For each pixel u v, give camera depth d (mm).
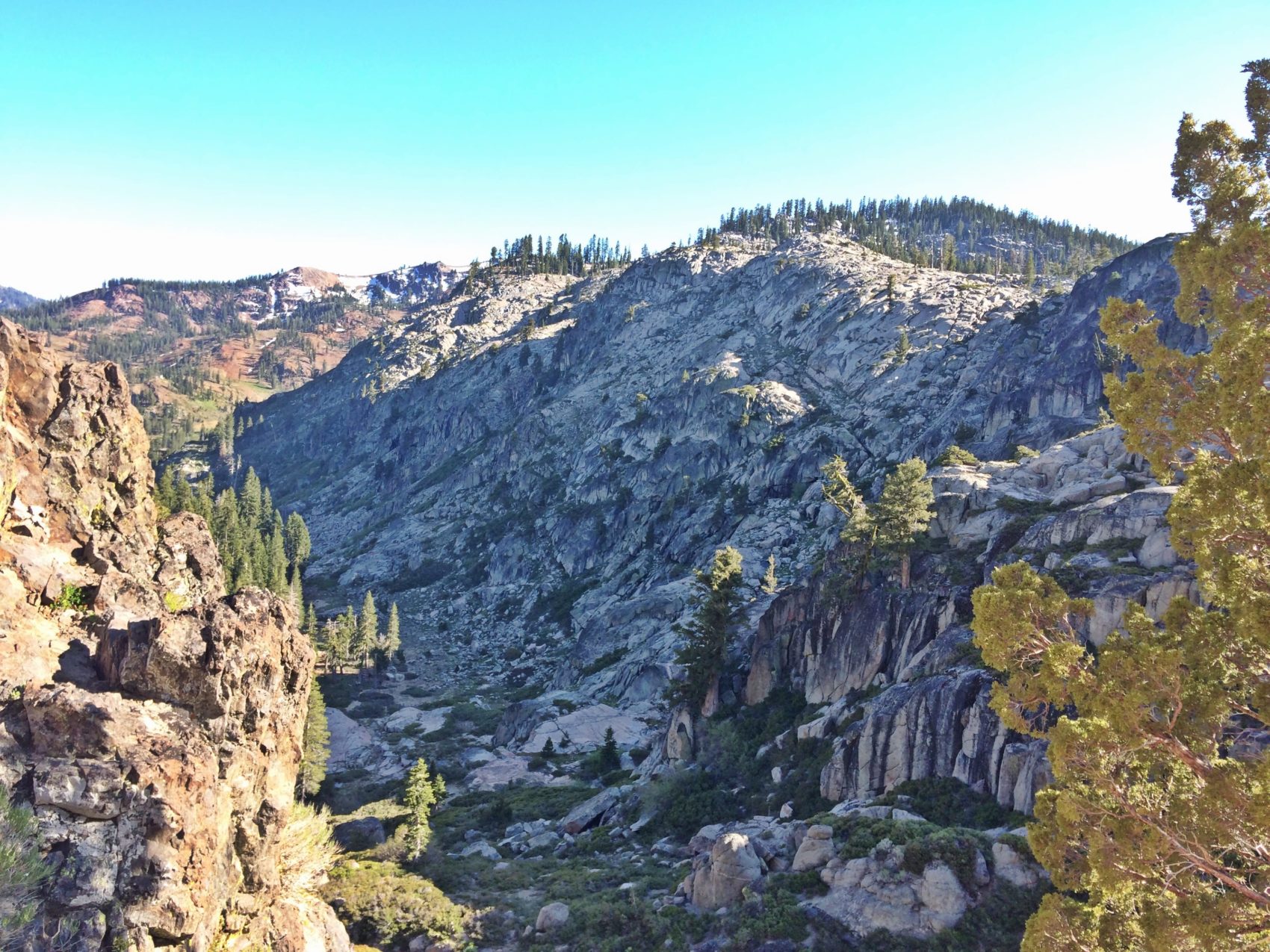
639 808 54719
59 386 24422
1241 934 14781
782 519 113688
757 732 57469
